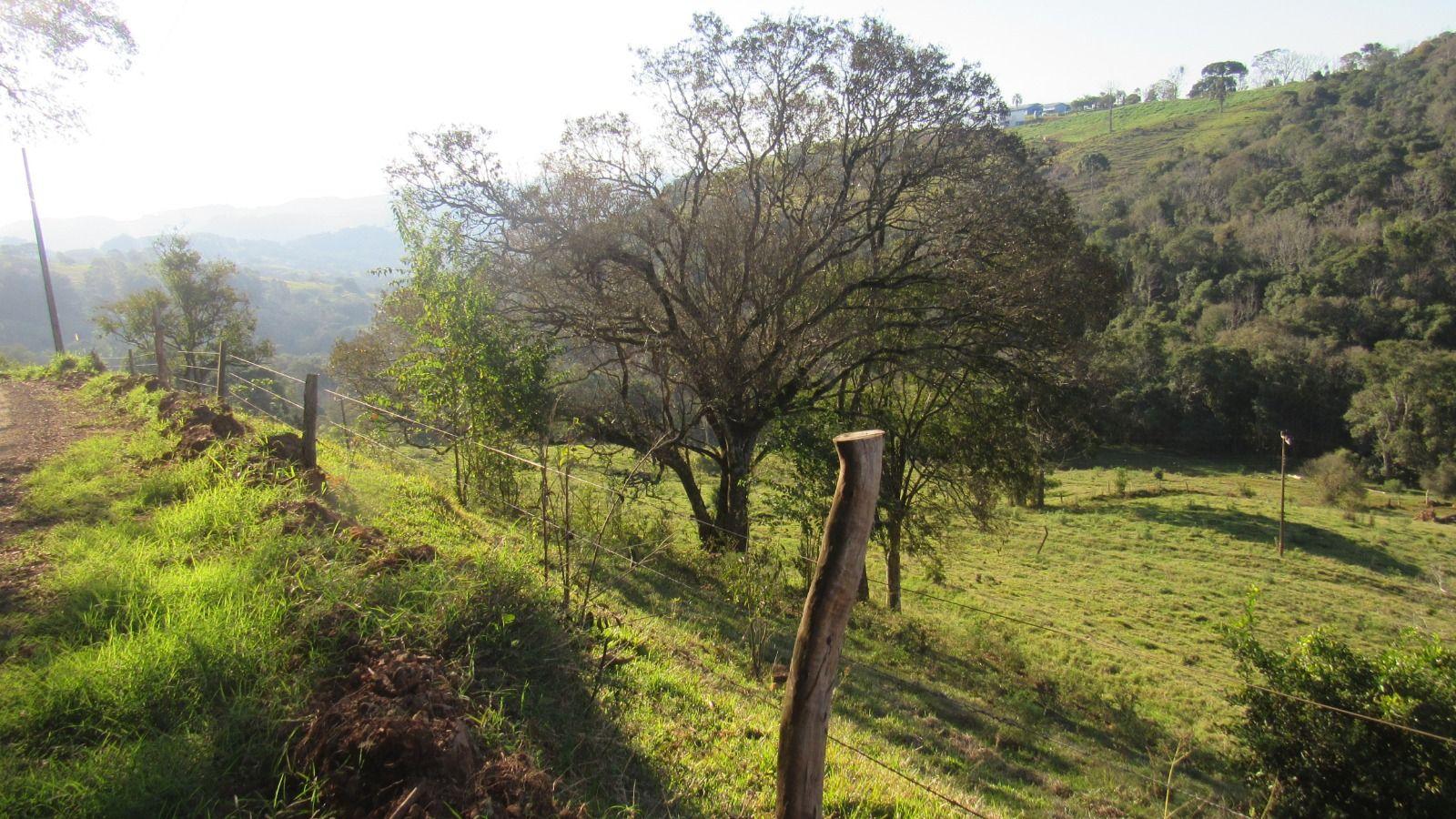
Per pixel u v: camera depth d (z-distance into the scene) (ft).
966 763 24.68
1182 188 315.78
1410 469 165.48
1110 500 147.23
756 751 16.01
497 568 17.46
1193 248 255.50
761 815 13.47
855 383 65.16
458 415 45.32
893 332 61.21
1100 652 55.72
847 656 36.63
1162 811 24.70
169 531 18.47
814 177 53.36
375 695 11.87
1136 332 215.92
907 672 37.22
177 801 10.18
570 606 19.61
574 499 45.50
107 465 25.59
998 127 54.70
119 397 43.27
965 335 58.18
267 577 15.79
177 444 26.94
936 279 54.13
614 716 15.57
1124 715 39.19
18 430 33.45
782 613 36.91
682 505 69.97
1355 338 201.36
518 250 51.57
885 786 17.35
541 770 11.85
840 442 9.92
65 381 58.80
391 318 59.16
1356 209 247.09
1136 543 108.68
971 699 35.12
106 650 12.59
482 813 10.06
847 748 19.58
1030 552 100.42
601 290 53.36
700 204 55.83
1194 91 525.75
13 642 13.12
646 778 13.88
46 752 10.77
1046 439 65.46
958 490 63.41
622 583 33.24
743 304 58.59
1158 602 79.87
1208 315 226.79
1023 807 21.36
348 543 17.71
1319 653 29.45
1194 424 200.64
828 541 10.05
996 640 48.88
